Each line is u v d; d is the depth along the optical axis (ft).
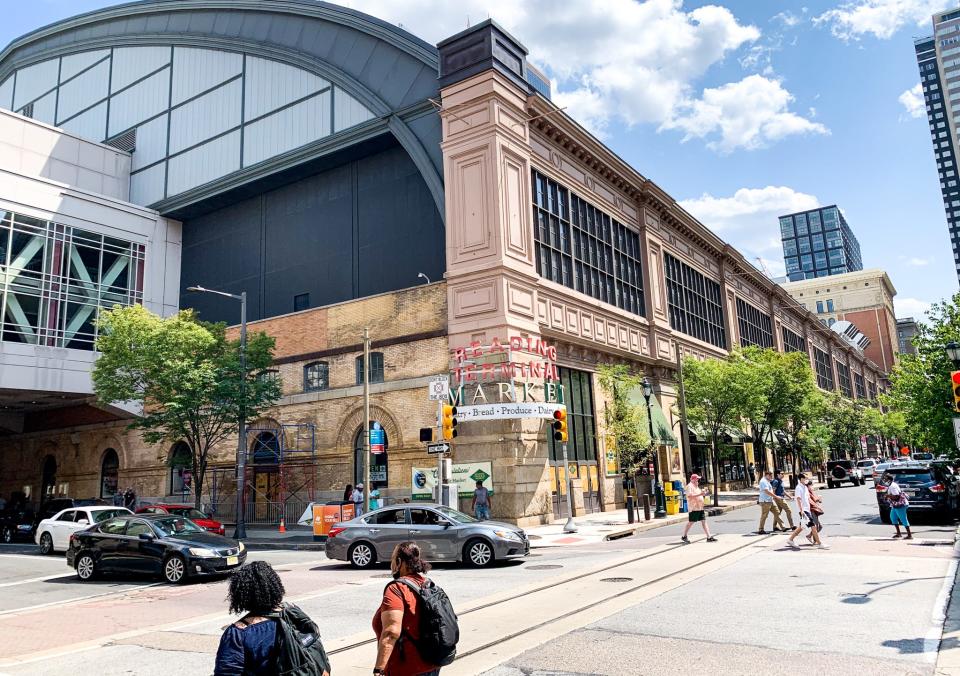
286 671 11.89
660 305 131.44
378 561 55.11
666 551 55.36
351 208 116.37
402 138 105.91
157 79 147.33
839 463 163.12
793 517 83.15
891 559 45.88
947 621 28.78
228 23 137.59
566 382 100.27
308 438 100.99
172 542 53.26
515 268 89.25
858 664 23.38
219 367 91.61
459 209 92.99
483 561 52.13
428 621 15.24
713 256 166.20
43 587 52.90
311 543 77.30
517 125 96.48
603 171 119.85
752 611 31.83
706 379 119.65
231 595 12.58
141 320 91.86
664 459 120.37
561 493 91.71
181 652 29.17
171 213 137.39
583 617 31.86
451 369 88.48
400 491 89.81
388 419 93.09
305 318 106.11
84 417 131.85
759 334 191.42
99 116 156.76
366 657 26.53
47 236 119.85
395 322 96.02
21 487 140.46
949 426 76.33
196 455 93.35
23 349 112.98
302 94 122.62
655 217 136.46
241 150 129.39
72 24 164.45
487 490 80.43
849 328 309.22
